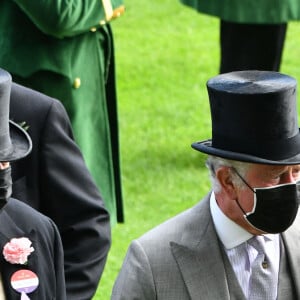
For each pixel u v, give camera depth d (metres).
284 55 38.03
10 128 13.41
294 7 26.22
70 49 18.81
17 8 18.64
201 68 36.50
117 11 19.22
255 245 13.19
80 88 18.97
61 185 15.54
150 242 13.26
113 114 19.67
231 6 26.09
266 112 12.67
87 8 18.50
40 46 18.67
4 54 18.73
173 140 29.56
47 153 15.55
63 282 13.84
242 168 12.86
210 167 13.14
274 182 12.85
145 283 13.10
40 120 15.63
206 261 13.14
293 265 13.20
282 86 12.70
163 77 35.41
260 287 13.17
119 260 22.55
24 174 15.48
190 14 41.94
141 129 30.41
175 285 13.12
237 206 13.01
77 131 18.91
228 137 12.89
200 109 32.31
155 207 25.36
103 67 19.45
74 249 15.54
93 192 15.76
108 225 15.83
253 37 26.91
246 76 13.03
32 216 13.66
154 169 27.44
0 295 13.20
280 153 12.77
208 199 13.44
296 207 12.95
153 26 40.62
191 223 13.32
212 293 13.08
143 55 37.59
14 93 15.69
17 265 13.30
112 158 19.69
